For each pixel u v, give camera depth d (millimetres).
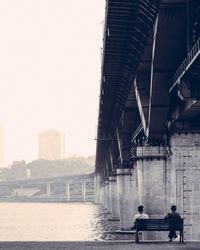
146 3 26781
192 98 27891
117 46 33094
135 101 51469
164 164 42469
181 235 24766
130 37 31328
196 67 25891
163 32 28219
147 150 42531
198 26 27188
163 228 24906
